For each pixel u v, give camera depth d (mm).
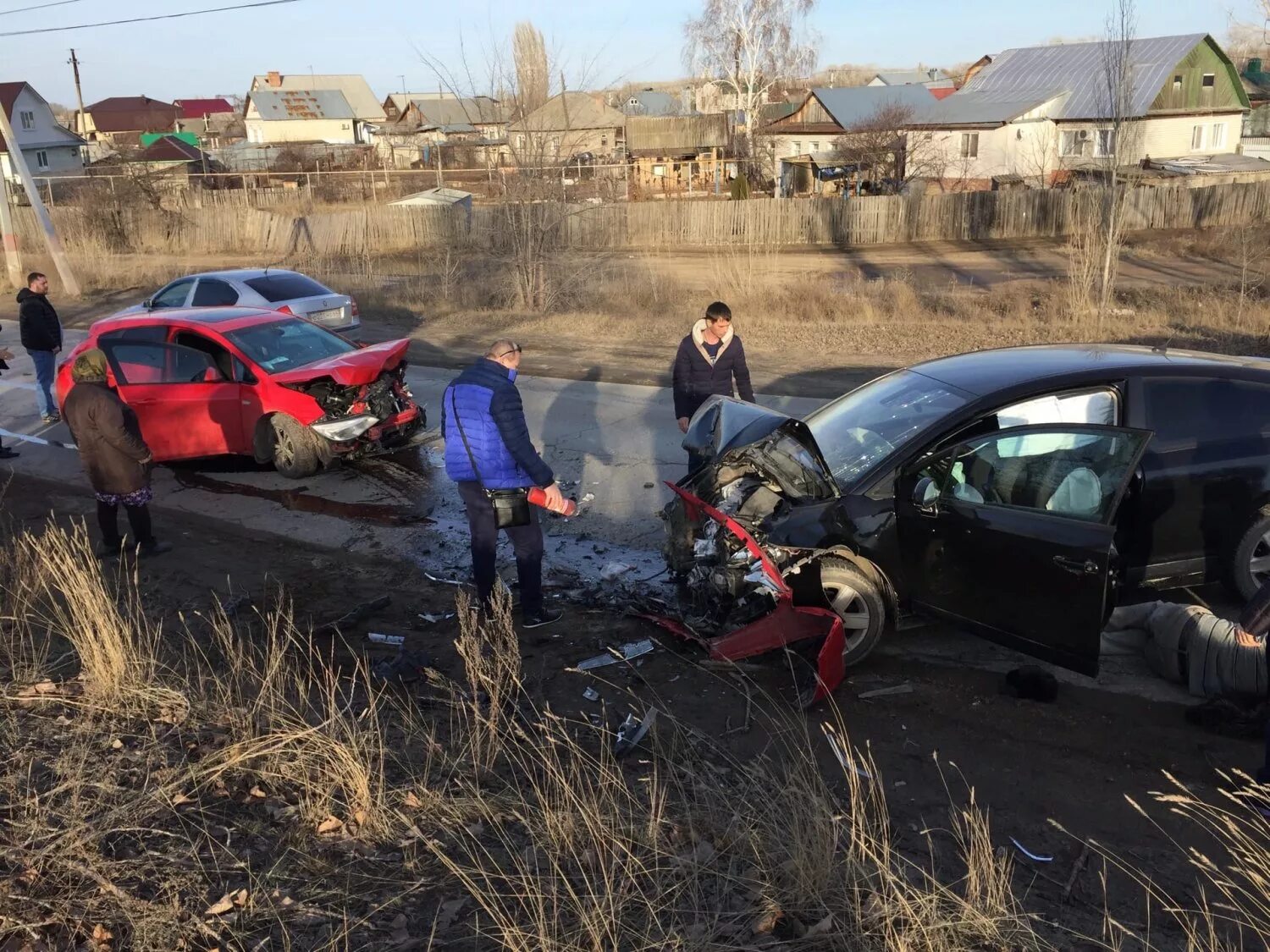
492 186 24547
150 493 6801
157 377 8742
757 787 3680
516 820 3537
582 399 11172
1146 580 5109
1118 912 3160
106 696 4273
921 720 4418
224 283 14109
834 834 3203
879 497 4863
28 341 10602
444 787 3738
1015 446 4504
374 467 8891
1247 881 3277
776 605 4910
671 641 5207
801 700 4508
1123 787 3867
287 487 8422
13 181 48250
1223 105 42719
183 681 4535
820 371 12141
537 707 4559
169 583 6297
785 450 5254
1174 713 4391
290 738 3744
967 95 43906
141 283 24328
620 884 3104
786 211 34031
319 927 2916
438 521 7473
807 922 2965
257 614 5703
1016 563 4363
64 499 8312
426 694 4703
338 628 5527
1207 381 5137
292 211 40969
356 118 81688
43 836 3195
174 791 3529
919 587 4789
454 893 3113
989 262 27500
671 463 8641
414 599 5992
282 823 3438
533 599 5480
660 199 45344
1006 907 3020
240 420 8625
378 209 32281
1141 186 34781
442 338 16000
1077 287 16719
